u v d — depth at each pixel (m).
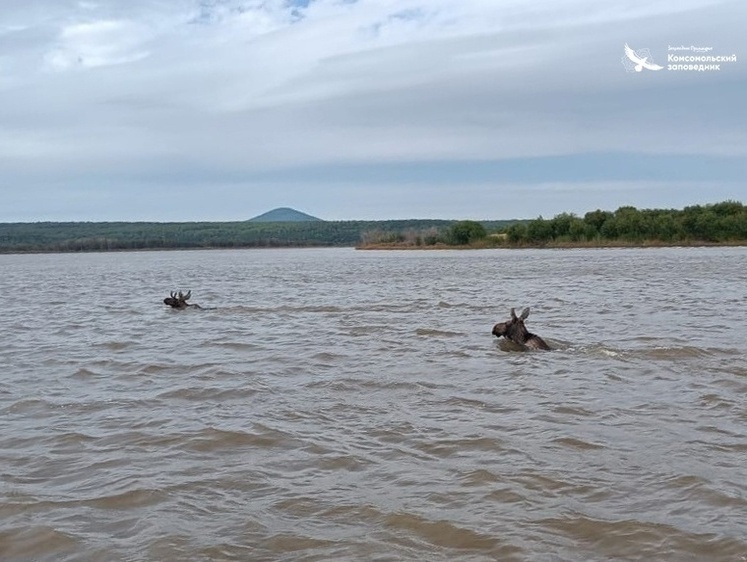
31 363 17.97
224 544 7.32
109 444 10.69
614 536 7.35
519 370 15.98
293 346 20.03
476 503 8.26
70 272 82.12
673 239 128.38
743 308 27.67
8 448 10.55
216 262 111.19
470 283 46.38
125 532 7.69
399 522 7.79
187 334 23.22
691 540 7.21
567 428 11.12
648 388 13.85
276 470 9.47
